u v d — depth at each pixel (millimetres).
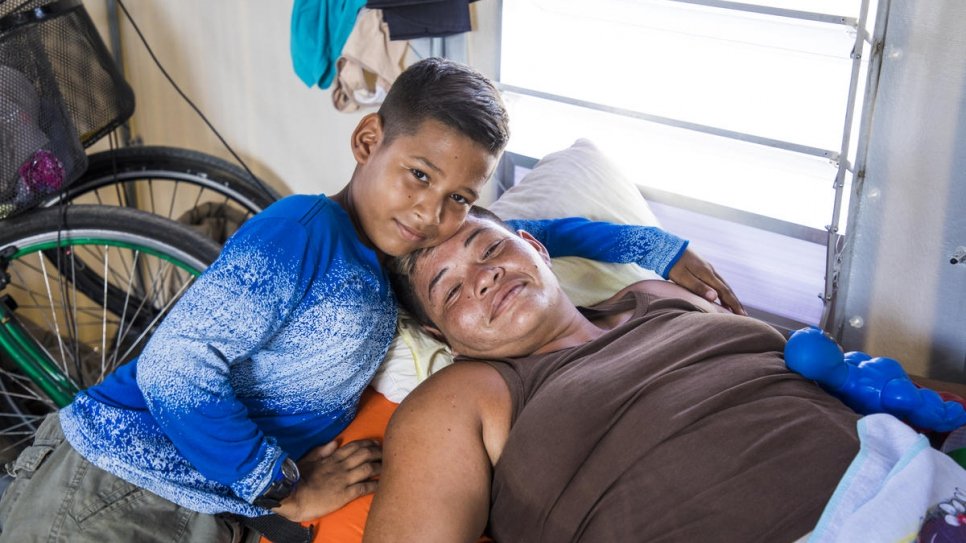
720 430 1215
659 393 1274
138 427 1253
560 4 2000
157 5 2654
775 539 1136
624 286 1726
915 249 1741
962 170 1648
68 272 2309
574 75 2051
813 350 1315
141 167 2256
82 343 2443
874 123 1689
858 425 1206
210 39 2613
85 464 1306
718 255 2076
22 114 1719
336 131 2510
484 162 1254
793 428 1209
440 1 1979
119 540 1271
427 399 1350
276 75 2547
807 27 1701
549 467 1252
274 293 1209
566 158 1952
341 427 1473
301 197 1287
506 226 1574
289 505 1299
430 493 1256
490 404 1356
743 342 1383
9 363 2334
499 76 2170
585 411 1266
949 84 1606
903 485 1117
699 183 1958
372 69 2152
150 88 2771
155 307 2414
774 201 1870
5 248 1889
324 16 2074
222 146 2746
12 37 1691
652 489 1199
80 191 2209
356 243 1304
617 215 1876
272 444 1246
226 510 1298
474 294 1424
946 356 1785
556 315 1468
